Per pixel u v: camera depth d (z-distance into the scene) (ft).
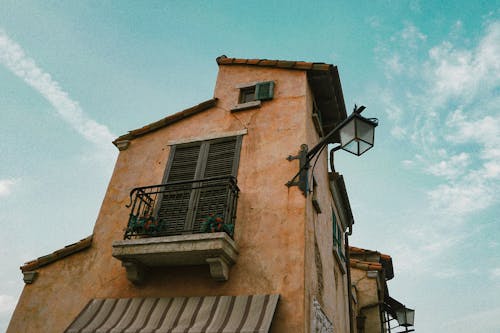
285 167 24.44
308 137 26.14
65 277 25.05
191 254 21.03
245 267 21.27
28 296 24.84
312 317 20.33
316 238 25.14
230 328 17.87
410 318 41.39
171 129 29.91
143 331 19.02
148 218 23.00
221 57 32.81
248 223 22.76
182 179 26.45
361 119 19.97
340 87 30.19
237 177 24.94
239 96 29.78
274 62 30.35
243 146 26.45
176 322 19.36
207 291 21.17
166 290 22.08
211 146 27.45
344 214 39.47
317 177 28.50
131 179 28.32
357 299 38.83
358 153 19.99
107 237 25.90
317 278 23.63
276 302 19.07
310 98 29.32
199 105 29.63
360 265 40.70
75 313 23.27
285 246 21.31
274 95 28.58
